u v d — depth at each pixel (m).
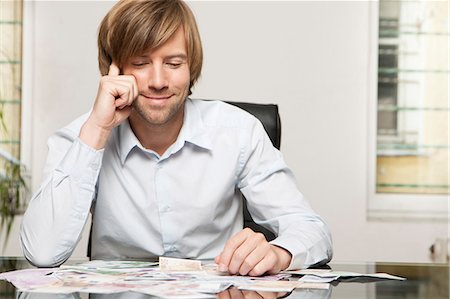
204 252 1.85
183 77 1.59
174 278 1.25
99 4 3.78
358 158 3.84
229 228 1.89
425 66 3.93
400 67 3.93
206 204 1.79
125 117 1.66
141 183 1.78
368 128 3.84
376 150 3.94
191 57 1.63
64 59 3.79
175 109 1.61
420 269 1.49
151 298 1.06
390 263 1.61
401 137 3.94
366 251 3.86
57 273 1.31
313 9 3.80
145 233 1.80
